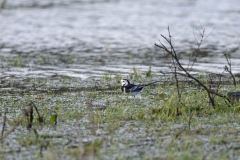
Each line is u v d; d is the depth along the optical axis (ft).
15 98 85.15
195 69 113.29
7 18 190.49
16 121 68.49
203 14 203.10
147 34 163.12
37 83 98.63
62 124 68.28
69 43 148.56
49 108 77.41
